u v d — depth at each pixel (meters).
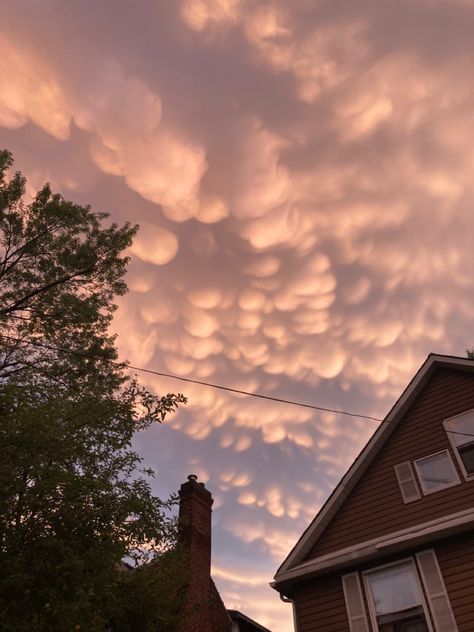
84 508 7.59
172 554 10.22
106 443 9.23
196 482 17.06
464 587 11.19
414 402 15.07
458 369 14.69
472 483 12.60
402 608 11.77
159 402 10.38
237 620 17.34
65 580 6.85
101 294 16.38
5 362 13.62
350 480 14.32
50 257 15.45
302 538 13.89
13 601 6.53
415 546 12.30
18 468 7.42
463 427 13.73
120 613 8.87
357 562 12.89
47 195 15.56
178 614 11.18
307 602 13.12
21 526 6.97
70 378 13.98
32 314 14.79
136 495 8.62
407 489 13.39
